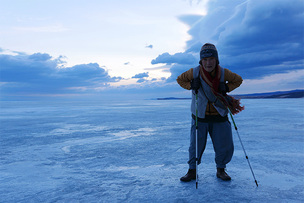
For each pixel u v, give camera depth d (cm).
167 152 366
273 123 734
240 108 221
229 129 228
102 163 307
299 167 270
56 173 265
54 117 1135
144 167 284
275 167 271
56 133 591
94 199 189
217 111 223
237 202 177
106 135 551
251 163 289
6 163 311
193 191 201
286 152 349
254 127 642
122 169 277
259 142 429
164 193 198
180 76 239
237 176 240
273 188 205
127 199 187
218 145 228
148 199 186
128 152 370
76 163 309
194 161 229
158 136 524
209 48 209
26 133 596
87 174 259
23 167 292
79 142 465
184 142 446
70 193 203
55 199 190
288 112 1234
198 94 226
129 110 1773
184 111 1555
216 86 212
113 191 206
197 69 225
